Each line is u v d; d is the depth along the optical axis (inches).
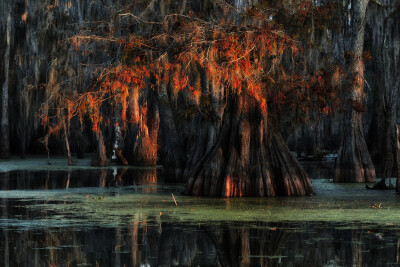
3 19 2770.7
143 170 2070.6
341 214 888.3
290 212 911.0
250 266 562.9
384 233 730.2
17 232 740.0
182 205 1001.5
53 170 2074.3
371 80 2260.1
